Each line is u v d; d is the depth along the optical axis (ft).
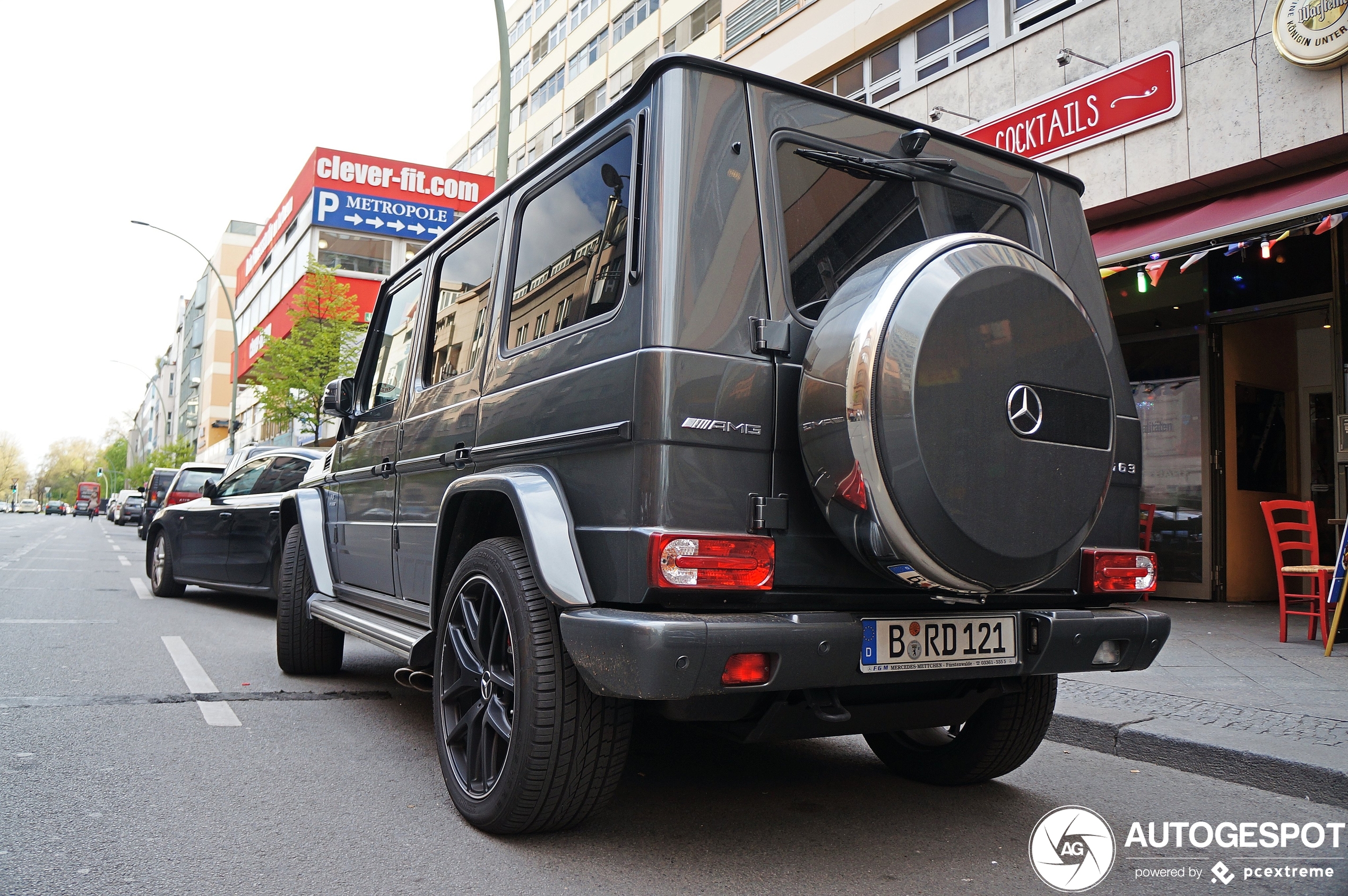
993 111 33.40
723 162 8.89
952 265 8.22
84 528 137.08
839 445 8.02
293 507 18.80
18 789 10.88
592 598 8.46
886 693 9.53
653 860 9.11
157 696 16.14
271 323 135.85
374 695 16.79
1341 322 25.40
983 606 9.53
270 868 8.70
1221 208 25.94
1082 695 16.47
